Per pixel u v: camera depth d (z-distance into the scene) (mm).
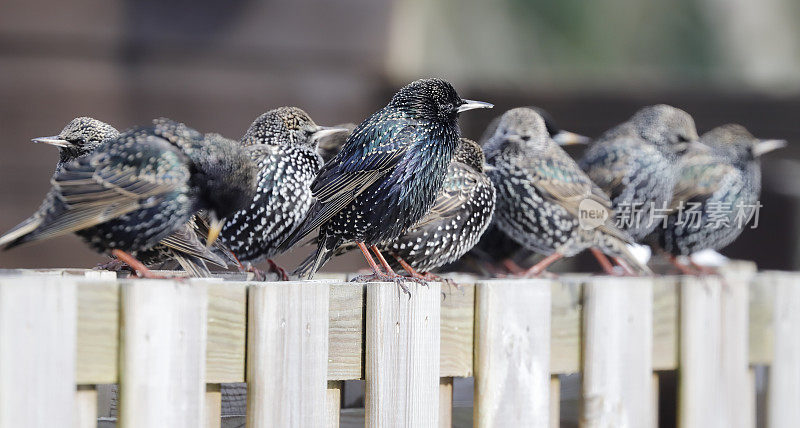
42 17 17047
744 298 9445
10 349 5754
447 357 7730
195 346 6406
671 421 10836
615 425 8531
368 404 7207
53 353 5887
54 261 17219
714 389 9281
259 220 9789
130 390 6199
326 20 17781
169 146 7676
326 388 6926
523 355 7953
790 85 18859
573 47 18781
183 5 17656
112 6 17359
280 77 17734
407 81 17688
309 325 6855
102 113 17297
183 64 17562
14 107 16984
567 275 12023
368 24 17875
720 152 12961
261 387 6711
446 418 7855
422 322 7414
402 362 7328
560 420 10234
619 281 8586
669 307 9117
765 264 19109
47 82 17109
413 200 8875
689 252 12719
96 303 6148
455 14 18469
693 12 19688
